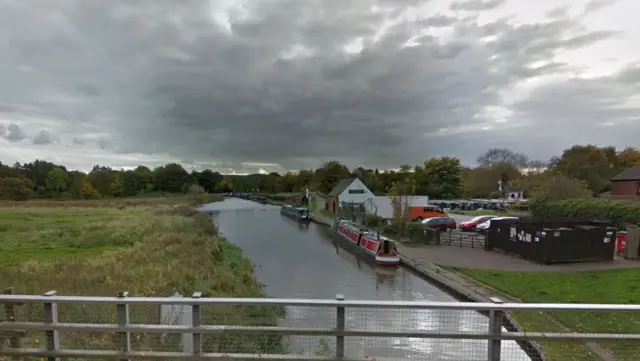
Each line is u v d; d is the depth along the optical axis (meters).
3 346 3.77
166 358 3.58
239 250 26.41
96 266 14.60
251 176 164.50
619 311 3.22
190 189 107.62
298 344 4.98
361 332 3.49
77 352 3.60
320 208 68.38
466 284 15.75
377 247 22.41
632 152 59.88
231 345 4.43
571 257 18.89
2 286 10.32
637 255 19.45
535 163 73.25
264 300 3.42
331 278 19.64
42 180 78.31
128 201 70.19
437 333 3.46
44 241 22.50
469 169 78.62
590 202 25.89
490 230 24.06
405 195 35.00
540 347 5.58
